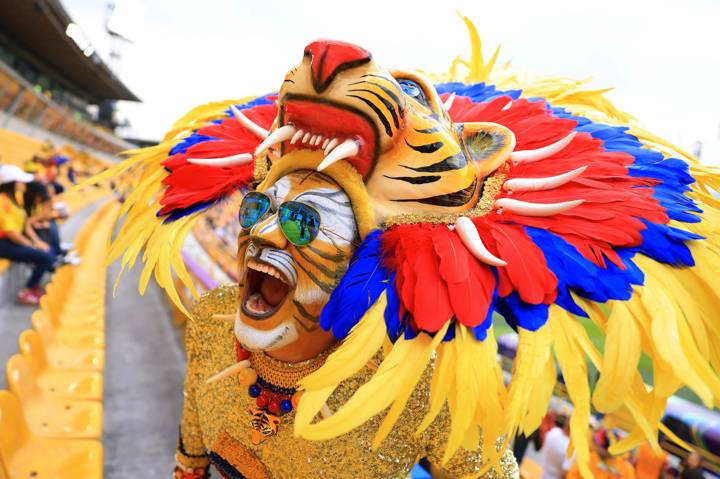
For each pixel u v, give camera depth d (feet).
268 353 2.83
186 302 11.85
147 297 18.01
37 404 7.52
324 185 2.42
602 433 7.22
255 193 2.53
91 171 72.79
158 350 12.76
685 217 2.31
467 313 2.05
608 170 2.50
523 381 1.97
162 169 3.45
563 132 2.76
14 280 14.96
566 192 2.43
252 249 2.44
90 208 48.34
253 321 2.50
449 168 2.37
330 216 2.36
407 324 2.13
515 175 2.58
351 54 2.15
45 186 15.72
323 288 2.41
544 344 2.03
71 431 6.89
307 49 2.19
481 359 2.02
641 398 2.11
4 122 52.70
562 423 8.17
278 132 2.34
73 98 131.03
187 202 3.02
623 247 2.22
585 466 1.90
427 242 2.23
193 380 3.68
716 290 2.16
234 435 3.17
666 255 2.19
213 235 16.99
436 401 2.05
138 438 8.46
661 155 2.65
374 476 2.81
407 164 2.36
